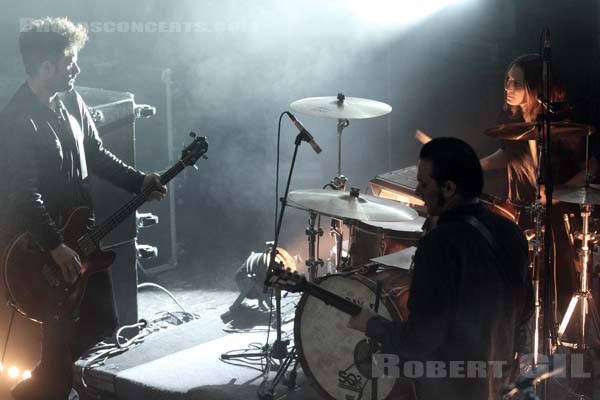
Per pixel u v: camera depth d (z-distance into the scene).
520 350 3.30
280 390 4.65
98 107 5.07
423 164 3.07
